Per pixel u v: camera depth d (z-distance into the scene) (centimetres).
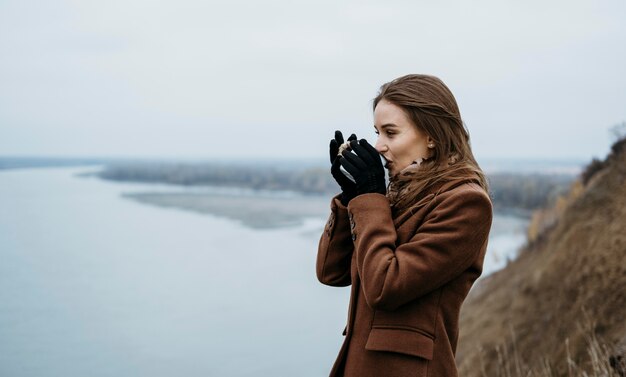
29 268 3162
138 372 1481
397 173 164
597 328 655
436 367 151
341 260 179
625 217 844
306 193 11356
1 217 5922
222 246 4134
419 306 152
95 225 5444
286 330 1930
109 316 2130
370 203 156
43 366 1527
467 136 162
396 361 151
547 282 962
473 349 1033
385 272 146
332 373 168
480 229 148
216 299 2452
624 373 340
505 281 1435
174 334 1883
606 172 1084
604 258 782
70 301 2378
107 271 3133
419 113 155
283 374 1474
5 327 1944
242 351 1683
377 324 155
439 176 155
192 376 1450
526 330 904
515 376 757
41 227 5188
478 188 153
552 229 1416
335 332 1906
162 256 3688
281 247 4075
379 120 162
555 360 679
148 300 2423
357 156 161
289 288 2688
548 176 9094
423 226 151
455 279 154
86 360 1588
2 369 1496
